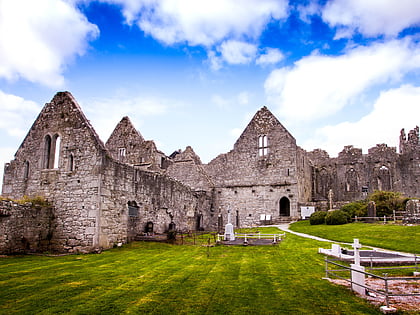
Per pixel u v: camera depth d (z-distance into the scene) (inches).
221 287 447.5
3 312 348.2
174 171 1718.8
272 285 456.8
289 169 1547.7
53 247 805.2
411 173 2097.7
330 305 370.0
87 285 457.1
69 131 856.9
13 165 919.7
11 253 710.5
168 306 369.1
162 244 869.8
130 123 1691.7
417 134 2132.1
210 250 778.8
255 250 764.6
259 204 1571.1
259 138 1640.0
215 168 2066.9
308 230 1154.7
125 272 542.9
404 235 847.1
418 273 522.6
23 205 746.8
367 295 409.4
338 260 626.5
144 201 987.3
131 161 1625.2
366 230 984.3
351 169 2161.7
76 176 821.2
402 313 341.4
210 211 1598.2
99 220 782.5
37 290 431.2
